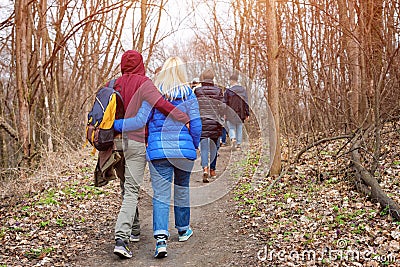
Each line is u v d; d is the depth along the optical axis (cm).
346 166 722
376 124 654
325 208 591
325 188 683
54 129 1186
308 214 575
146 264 475
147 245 536
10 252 495
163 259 488
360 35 930
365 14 938
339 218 546
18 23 938
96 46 1523
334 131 1013
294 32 1263
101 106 489
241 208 659
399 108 764
